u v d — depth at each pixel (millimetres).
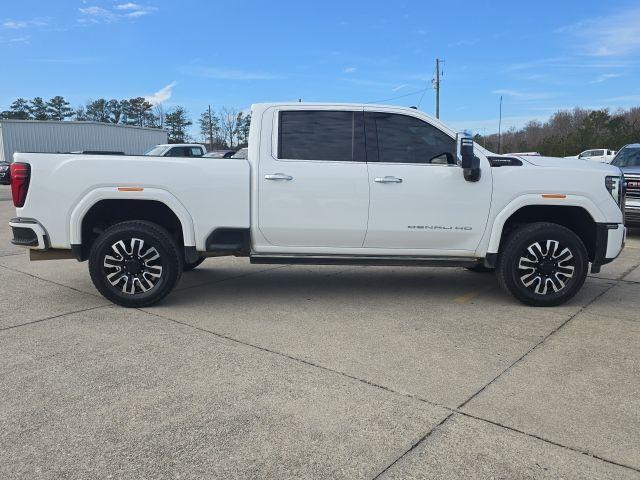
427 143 5367
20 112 86938
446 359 4090
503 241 5543
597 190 5324
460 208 5285
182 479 2586
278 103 5352
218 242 5285
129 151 51375
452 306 5543
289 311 5352
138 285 5332
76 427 3053
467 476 2619
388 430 3043
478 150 5406
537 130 83688
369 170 5234
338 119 5336
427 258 5434
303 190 5215
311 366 3945
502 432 3025
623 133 60125
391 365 3973
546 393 3510
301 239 5336
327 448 2859
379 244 5379
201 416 3189
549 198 5293
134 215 5621
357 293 6078
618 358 4109
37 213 5152
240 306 5520
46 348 4273
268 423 3115
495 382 3678
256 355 4156
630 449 2857
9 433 2984
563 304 5586
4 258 8328
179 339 4504
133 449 2838
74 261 8031
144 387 3570
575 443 2912
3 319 5031
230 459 2754
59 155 5164
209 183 5184
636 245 9695
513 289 5418
